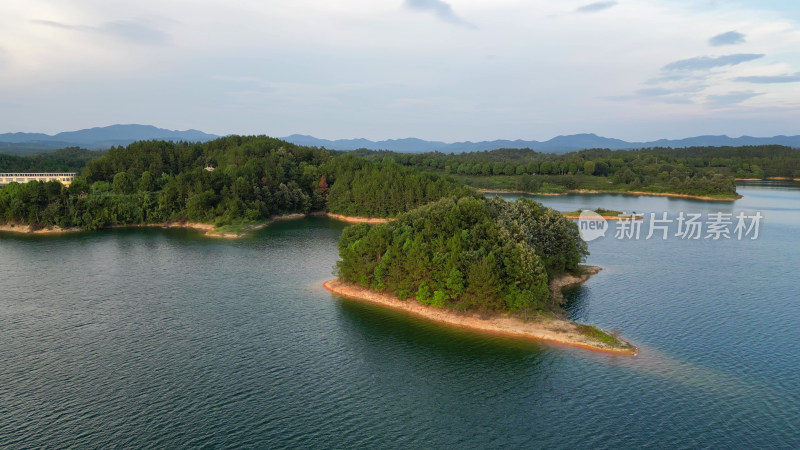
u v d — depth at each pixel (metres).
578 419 65.44
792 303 108.62
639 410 67.38
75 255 156.75
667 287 120.38
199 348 85.75
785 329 94.31
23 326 95.06
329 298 112.31
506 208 124.25
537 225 121.62
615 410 67.38
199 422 64.50
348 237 120.00
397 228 115.56
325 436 61.97
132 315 101.31
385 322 97.69
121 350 84.69
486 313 97.50
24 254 157.88
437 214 112.00
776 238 185.38
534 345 87.12
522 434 62.38
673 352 84.62
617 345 85.81
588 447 59.81
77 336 90.44
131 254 158.88
